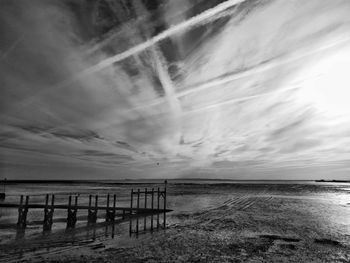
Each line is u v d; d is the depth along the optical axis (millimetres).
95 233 20469
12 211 38312
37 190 96875
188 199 55688
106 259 12906
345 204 43688
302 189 106062
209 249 14898
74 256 13469
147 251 14469
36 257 13352
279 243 16453
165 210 31766
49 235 19891
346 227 22344
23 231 22781
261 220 26312
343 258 13281
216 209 36688
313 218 27609
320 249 15008
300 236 18562
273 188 116188
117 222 26266
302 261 12695
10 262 12516
